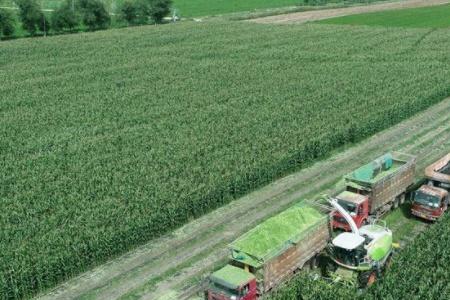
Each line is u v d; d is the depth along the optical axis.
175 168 51.53
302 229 36.72
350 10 177.62
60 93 80.88
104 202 45.28
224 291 32.38
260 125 63.22
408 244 38.81
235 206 48.00
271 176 52.16
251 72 91.12
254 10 183.88
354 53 106.19
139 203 44.56
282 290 33.19
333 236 40.69
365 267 35.00
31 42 125.56
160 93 79.31
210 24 150.75
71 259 38.06
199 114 68.25
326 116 65.88
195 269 38.84
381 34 127.75
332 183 51.88
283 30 137.50
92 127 64.62
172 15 175.00
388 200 45.50
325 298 32.47
